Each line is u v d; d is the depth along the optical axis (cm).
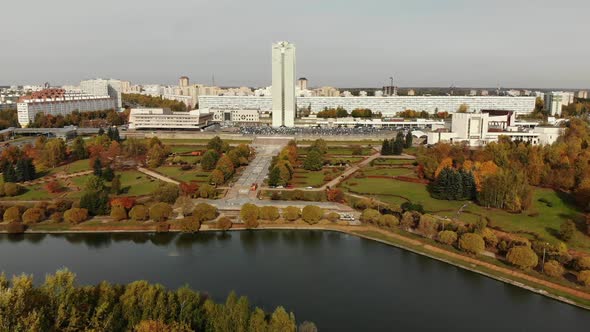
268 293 19725
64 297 13462
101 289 15188
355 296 19588
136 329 13325
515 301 19225
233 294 15388
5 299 11881
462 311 18475
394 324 17438
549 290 19750
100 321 13350
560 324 17562
